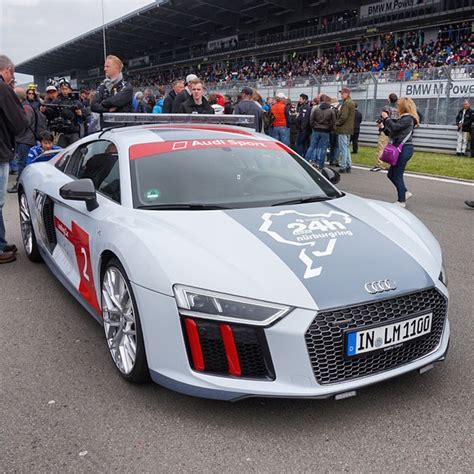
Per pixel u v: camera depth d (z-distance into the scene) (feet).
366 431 7.96
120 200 10.56
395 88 62.49
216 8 151.12
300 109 41.55
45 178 14.69
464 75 55.16
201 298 7.79
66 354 10.59
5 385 9.41
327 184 12.21
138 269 8.45
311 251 8.57
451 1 107.96
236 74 157.69
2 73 15.55
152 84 204.95
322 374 7.68
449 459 7.34
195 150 11.82
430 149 53.67
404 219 10.88
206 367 7.91
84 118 31.78
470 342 10.96
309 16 143.23
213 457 7.41
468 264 16.67
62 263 13.12
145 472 7.12
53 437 7.89
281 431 7.97
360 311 7.80
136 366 8.87
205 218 9.52
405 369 8.24
